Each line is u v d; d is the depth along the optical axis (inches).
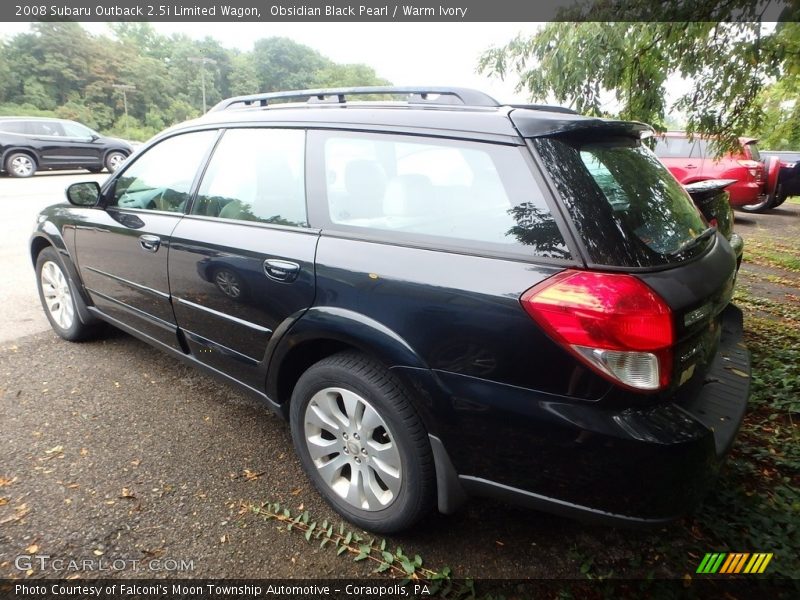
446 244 73.0
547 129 70.8
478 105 81.0
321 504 92.0
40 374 135.1
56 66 2898.6
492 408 67.1
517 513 90.4
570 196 66.0
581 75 182.5
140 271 119.0
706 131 195.9
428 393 71.8
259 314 92.4
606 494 63.6
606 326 60.3
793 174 465.1
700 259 75.5
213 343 105.3
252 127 102.7
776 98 380.2
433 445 74.3
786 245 329.4
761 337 161.2
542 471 66.5
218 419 117.3
